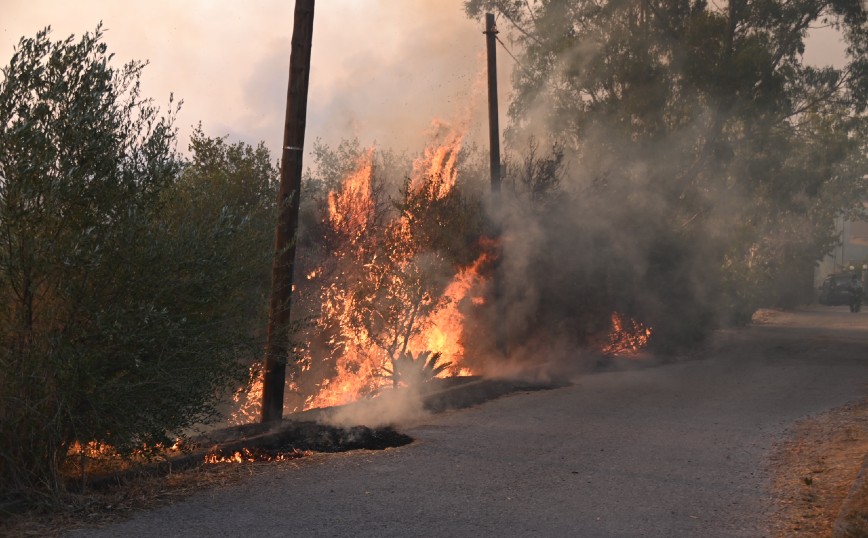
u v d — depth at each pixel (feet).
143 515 20.74
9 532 19.25
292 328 30.45
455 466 26.96
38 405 21.36
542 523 20.68
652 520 21.02
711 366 59.36
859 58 97.50
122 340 21.45
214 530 19.63
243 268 25.20
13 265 20.86
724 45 86.69
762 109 86.43
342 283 53.01
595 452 29.45
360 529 19.95
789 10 88.94
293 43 33.27
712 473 26.25
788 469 26.71
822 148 103.09
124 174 22.94
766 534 19.81
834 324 110.93
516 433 33.06
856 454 27.89
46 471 21.68
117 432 22.41
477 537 19.49
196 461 26.05
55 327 21.88
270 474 25.26
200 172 41.93
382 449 29.68
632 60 85.76
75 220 22.24
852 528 18.45
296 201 32.65
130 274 22.11
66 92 22.24
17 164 20.68
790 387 47.32
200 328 23.65
